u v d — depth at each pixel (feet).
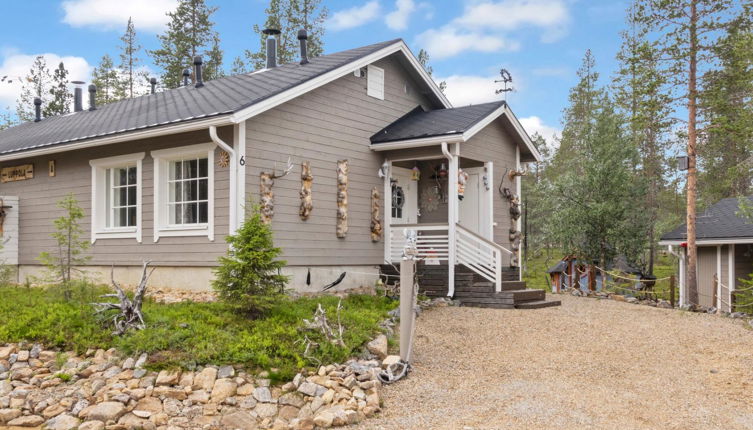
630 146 69.77
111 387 22.02
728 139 81.71
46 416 21.21
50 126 52.70
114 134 36.47
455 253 41.04
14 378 23.44
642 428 19.63
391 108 45.98
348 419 20.20
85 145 38.58
